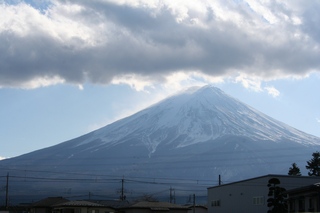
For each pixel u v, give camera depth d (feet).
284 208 214.48
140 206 260.21
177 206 271.49
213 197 277.23
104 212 257.55
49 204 289.94
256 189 241.55
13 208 336.70
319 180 233.55
